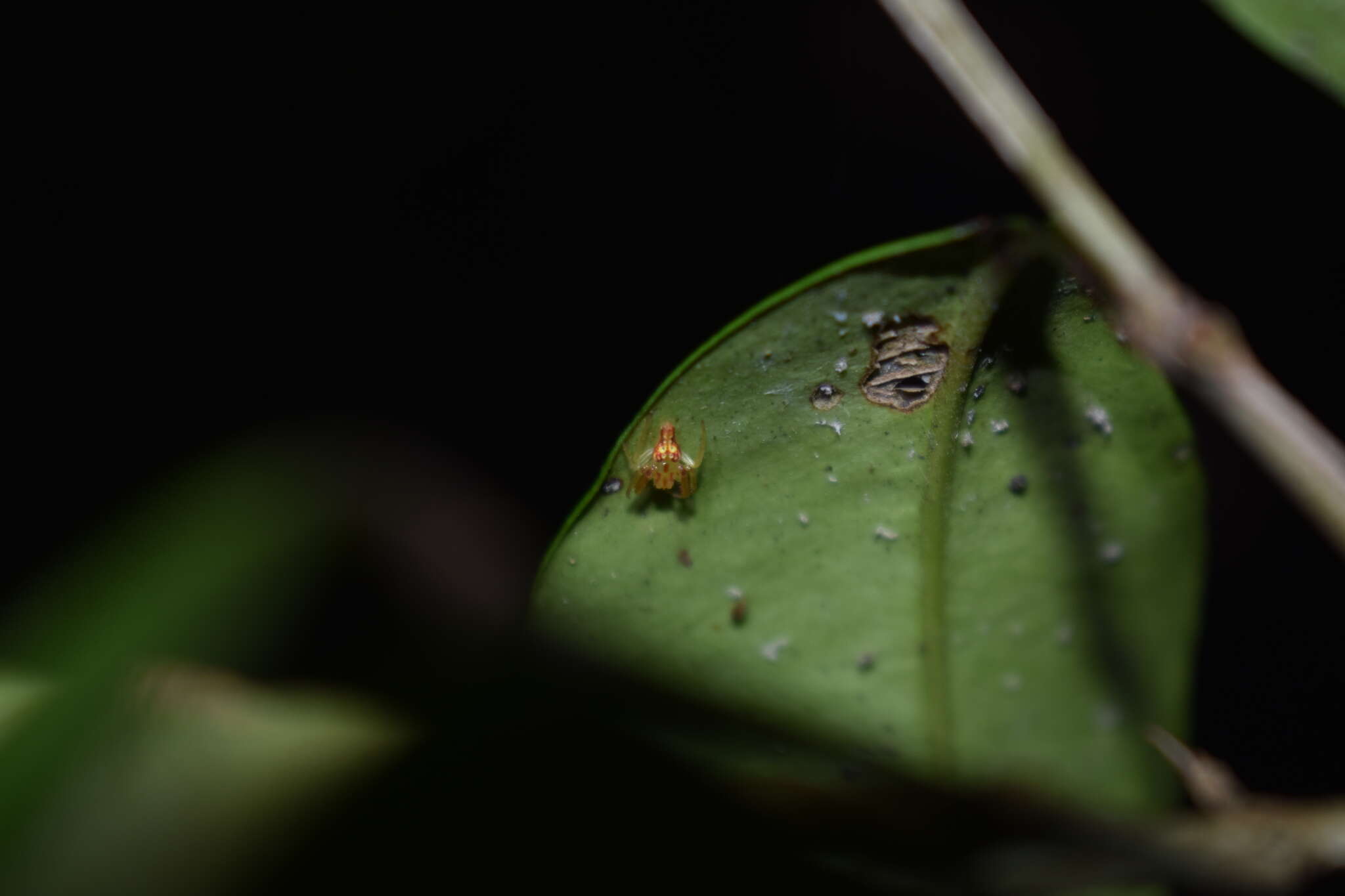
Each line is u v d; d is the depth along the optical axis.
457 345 0.39
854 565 0.18
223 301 0.39
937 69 0.18
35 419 0.35
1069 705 0.18
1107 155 0.36
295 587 0.16
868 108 0.39
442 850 0.16
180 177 0.39
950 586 0.18
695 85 0.40
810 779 0.17
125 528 0.16
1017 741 0.18
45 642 0.16
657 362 0.39
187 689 0.16
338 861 0.16
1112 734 0.18
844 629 0.18
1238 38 0.36
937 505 0.18
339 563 0.16
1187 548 0.18
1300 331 0.33
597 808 0.16
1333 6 0.18
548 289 0.40
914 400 0.18
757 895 0.16
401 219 0.40
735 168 0.40
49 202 0.38
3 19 0.38
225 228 0.39
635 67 0.40
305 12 0.40
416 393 0.39
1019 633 0.18
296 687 0.16
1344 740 0.30
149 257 0.38
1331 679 0.31
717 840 0.16
